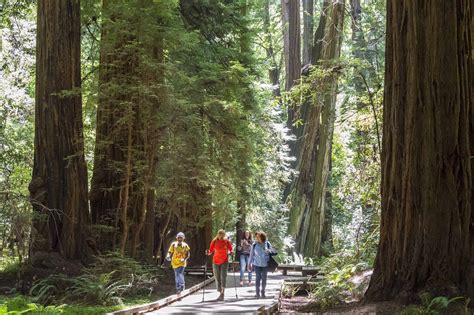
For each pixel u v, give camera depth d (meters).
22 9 25.67
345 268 15.73
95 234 19.62
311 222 36.66
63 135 18.41
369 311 10.35
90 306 14.80
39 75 18.64
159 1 19.17
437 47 10.76
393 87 11.23
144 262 21.48
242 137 25.70
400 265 10.83
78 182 18.44
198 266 26.55
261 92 33.25
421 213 10.66
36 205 18.03
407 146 10.88
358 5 37.00
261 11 47.47
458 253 10.42
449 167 10.60
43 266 17.09
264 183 34.66
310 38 42.81
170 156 21.45
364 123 21.50
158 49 20.78
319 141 36.66
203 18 25.97
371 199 21.89
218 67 23.78
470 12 10.87
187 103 20.11
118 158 20.94
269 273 29.08
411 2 10.97
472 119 10.78
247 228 35.31
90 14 22.58
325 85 19.66
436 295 10.14
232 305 15.34
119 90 18.75
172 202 24.47
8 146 24.34
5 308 10.55
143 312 13.54
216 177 24.25
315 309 12.73
